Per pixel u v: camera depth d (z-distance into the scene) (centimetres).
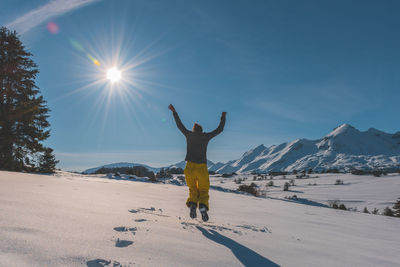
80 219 237
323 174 12494
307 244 277
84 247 162
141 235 212
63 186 571
